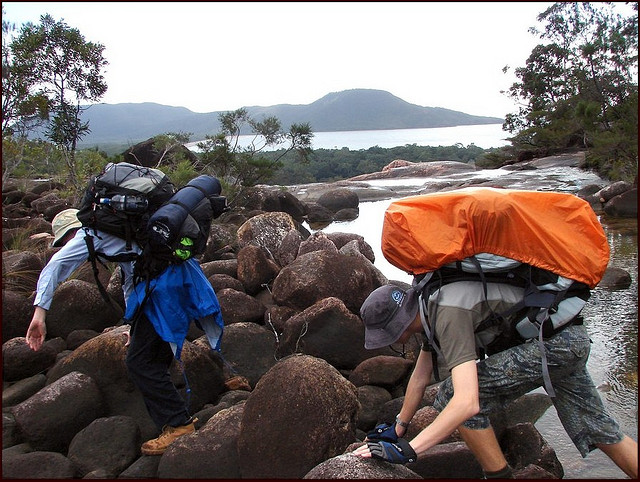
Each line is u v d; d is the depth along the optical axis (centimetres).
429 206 244
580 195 1361
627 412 350
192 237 304
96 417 342
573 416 261
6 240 664
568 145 2880
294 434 282
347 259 513
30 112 860
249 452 286
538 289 235
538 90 3594
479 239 235
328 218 1284
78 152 1074
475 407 223
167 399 315
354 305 497
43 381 384
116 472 308
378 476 238
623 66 2777
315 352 425
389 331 254
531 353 240
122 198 301
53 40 1003
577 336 243
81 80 1052
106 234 309
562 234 238
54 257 304
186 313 315
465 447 284
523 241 234
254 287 566
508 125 3556
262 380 302
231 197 1145
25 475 296
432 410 310
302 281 488
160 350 314
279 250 684
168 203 309
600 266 238
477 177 2055
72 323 451
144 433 342
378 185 1922
